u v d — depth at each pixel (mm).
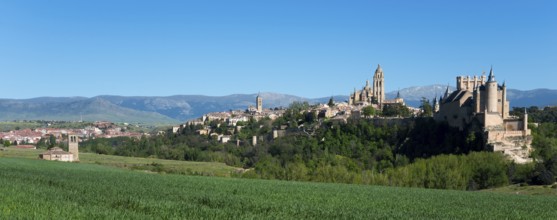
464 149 161500
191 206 42781
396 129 189500
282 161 190875
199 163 195875
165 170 158125
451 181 125562
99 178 83125
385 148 182625
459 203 65375
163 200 47906
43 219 32406
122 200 45281
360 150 186875
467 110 170750
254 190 72125
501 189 123000
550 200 77000
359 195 72000
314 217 42500
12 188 49812
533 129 171250
